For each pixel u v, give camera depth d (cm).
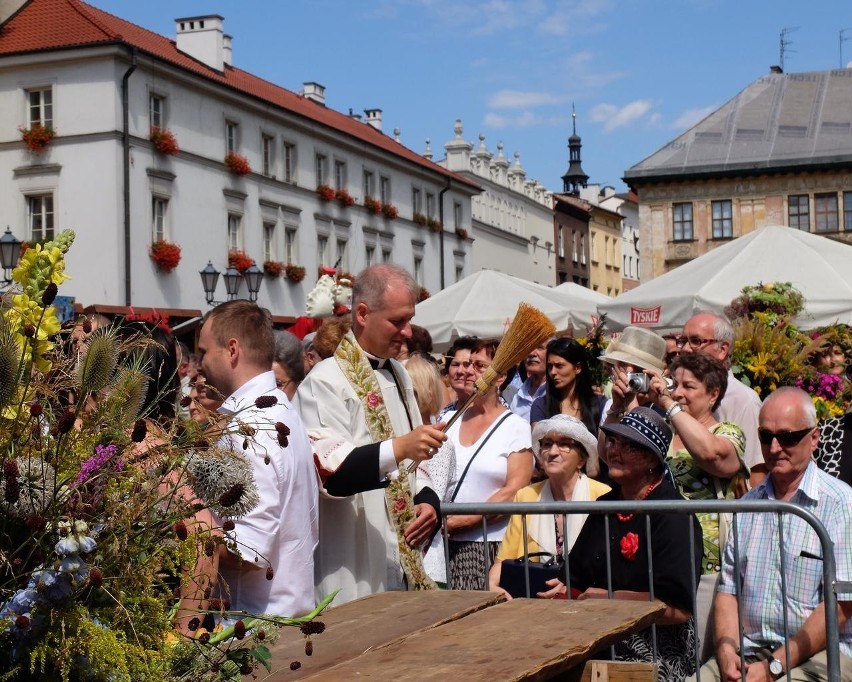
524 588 498
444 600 328
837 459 574
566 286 1728
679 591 448
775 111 5191
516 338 434
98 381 201
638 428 474
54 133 3161
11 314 211
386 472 420
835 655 429
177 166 3362
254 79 4375
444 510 483
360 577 441
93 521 199
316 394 454
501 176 6141
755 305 926
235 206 3644
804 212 4984
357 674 241
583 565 476
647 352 659
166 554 207
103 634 190
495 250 5997
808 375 791
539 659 249
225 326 375
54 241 218
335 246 4312
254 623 225
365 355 464
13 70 3209
